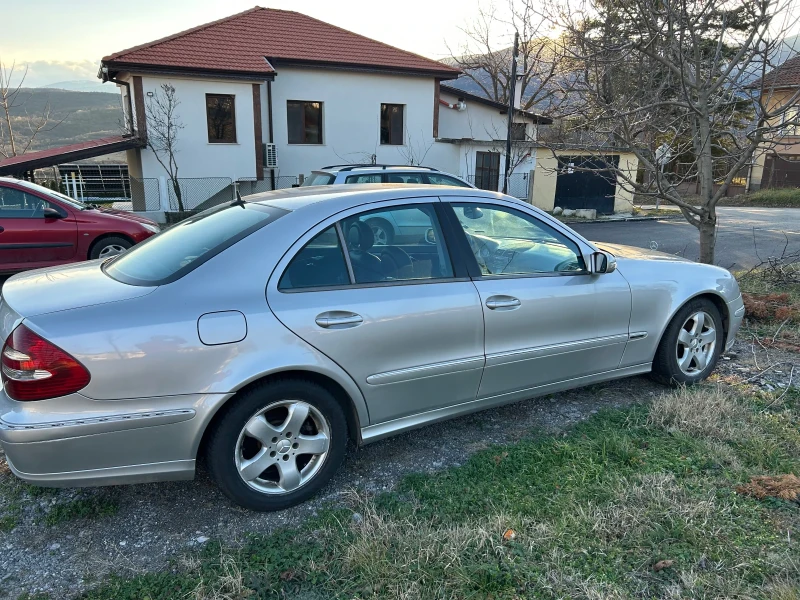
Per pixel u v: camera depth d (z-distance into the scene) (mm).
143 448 2510
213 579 2334
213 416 2598
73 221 8031
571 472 3062
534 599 2193
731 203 29125
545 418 3781
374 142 21375
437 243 3240
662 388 4266
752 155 6176
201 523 2742
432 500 2852
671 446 3318
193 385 2529
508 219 3502
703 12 5273
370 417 3041
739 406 3799
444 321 3115
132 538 2635
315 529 2668
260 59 18953
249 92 18531
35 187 8078
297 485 2848
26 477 2414
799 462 3137
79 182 20406
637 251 4375
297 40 20797
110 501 2918
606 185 21734
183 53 18281
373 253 3064
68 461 2412
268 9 22250
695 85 5684
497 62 27234
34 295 2682
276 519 2771
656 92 6090
